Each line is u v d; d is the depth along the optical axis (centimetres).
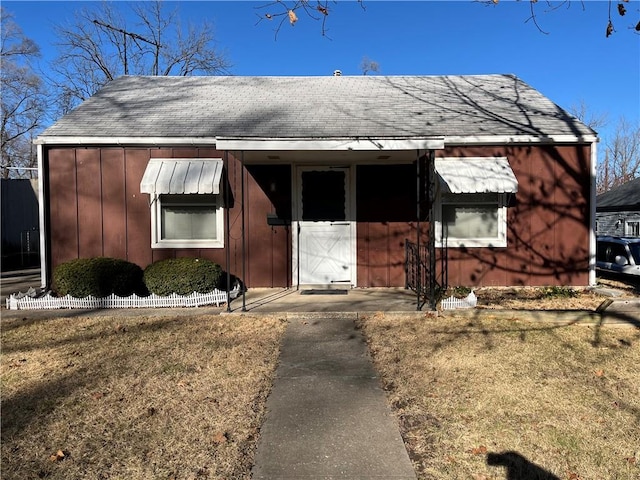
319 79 1152
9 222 1591
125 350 529
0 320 674
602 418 353
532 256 894
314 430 340
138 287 827
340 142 689
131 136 848
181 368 469
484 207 899
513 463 294
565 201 888
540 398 388
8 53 3038
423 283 882
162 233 895
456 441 322
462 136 844
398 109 956
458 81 1138
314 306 733
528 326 607
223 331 609
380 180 904
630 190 2066
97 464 297
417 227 852
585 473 284
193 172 838
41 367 475
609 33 484
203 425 348
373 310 698
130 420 356
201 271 780
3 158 3100
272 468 291
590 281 891
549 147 884
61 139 845
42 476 285
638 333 573
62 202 877
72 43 2544
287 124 880
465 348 520
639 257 959
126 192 880
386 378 440
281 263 910
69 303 750
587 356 490
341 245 917
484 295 834
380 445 318
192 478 281
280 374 454
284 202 905
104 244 883
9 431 340
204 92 1060
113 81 1145
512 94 1049
